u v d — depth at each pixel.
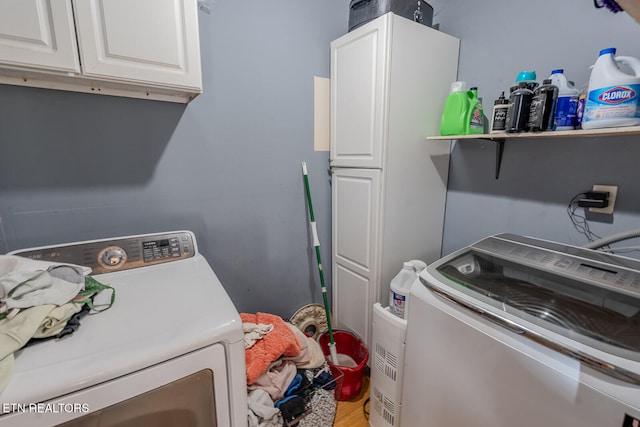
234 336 0.82
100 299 0.91
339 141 1.76
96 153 1.26
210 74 1.46
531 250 1.13
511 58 1.42
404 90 1.47
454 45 1.62
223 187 1.59
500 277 1.08
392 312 1.25
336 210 1.87
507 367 0.79
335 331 1.90
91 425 0.67
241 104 1.56
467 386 0.90
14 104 1.10
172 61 1.06
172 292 0.98
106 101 1.25
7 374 0.61
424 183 1.67
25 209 1.17
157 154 1.39
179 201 1.48
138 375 0.69
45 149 1.17
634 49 1.06
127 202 1.36
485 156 1.59
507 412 0.80
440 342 0.97
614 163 1.15
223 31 1.46
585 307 0.84
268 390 1.27
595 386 0.64
